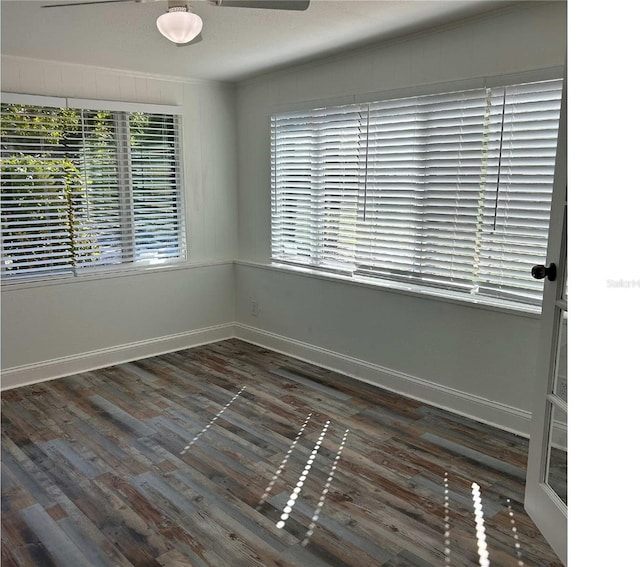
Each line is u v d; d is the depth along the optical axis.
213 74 4.42
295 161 4.41
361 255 4.00
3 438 3.12
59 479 2.69
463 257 3.38
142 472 2.75
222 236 5.00
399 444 3.05
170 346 4.73
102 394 3.77
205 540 2.23
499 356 3.22
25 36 3.21
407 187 3.62
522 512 2.43
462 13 2.98
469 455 2.93
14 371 3.91
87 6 2.69
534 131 2.94
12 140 3.78
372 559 2.12
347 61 3.84
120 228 4.38
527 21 2.88
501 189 3.13
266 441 3.09
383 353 3.89
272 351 4.76
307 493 2.57
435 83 3.34
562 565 2.09
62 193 4.02
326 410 3.52
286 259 4.64
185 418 3.39
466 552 2.16
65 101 3.93
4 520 2.36
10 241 3.87
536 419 2.28
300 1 2.15
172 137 4.58
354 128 3.89
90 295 4.21
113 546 2.20
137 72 4.26
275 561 2.11
